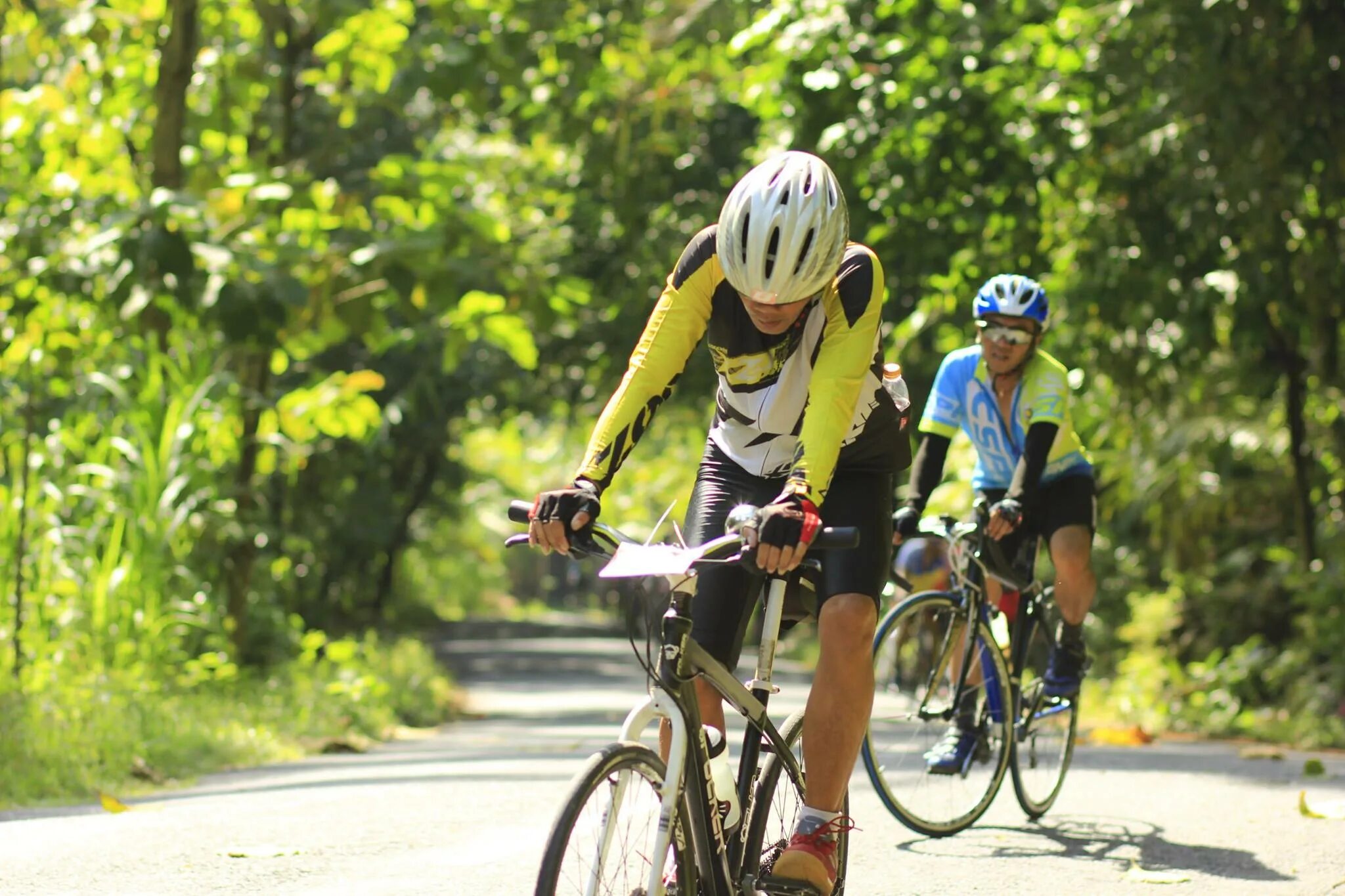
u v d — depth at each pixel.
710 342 13.95
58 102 47.25
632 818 12.01
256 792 24.58
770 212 12.32
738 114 74.75
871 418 14.18
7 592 36.91
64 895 16.41
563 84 61.03
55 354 42.31
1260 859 18.89
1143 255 43.09
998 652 21.47
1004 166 46.94
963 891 17.03
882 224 49.19
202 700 35.66
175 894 16.45
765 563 11.80
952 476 55.19
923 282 52.19
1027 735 21.95
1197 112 40.19
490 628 144.00
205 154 54.12
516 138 73.06
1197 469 53.22
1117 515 59.25
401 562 144.88
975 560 21.38
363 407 47.69
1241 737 41.09
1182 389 51.41
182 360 43.03
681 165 72.06
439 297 45.81
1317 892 16.97
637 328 77.31
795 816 14.45
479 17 51.06
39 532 38.19
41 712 28.36
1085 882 17.53
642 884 12.05
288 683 43.25
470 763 29.00
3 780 25.11
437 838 19.61
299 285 41.00
